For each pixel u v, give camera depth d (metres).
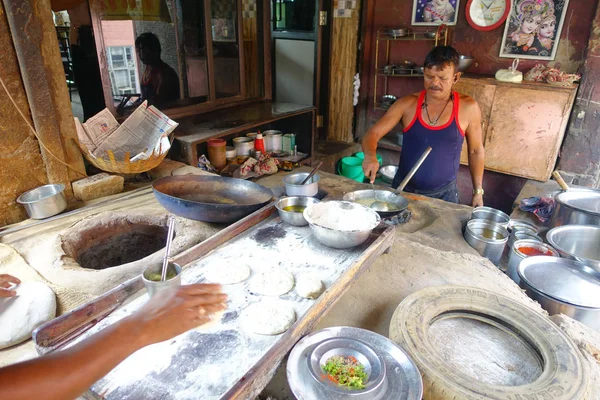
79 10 2.62
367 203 2.21
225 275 1.36
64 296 1.41
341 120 4.87
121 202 2.15
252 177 3.23
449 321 1.37
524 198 3.27
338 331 1.17
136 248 2.11
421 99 2.57
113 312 1.16
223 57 3.69
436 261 1.76
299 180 2.22
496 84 3.62
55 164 2.08
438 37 4.00
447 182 2.71
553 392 1.01
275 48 4.82
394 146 4.51
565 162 3.70
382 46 4.52
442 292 1.42
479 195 2.67
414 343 1.18
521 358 1.22
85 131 2.24
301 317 1.14
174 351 1.04
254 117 3.47
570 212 2.08
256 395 0.97
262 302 1.24
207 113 3.57
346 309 1.44
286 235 1.67
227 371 0.99
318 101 4.79
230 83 3.87
